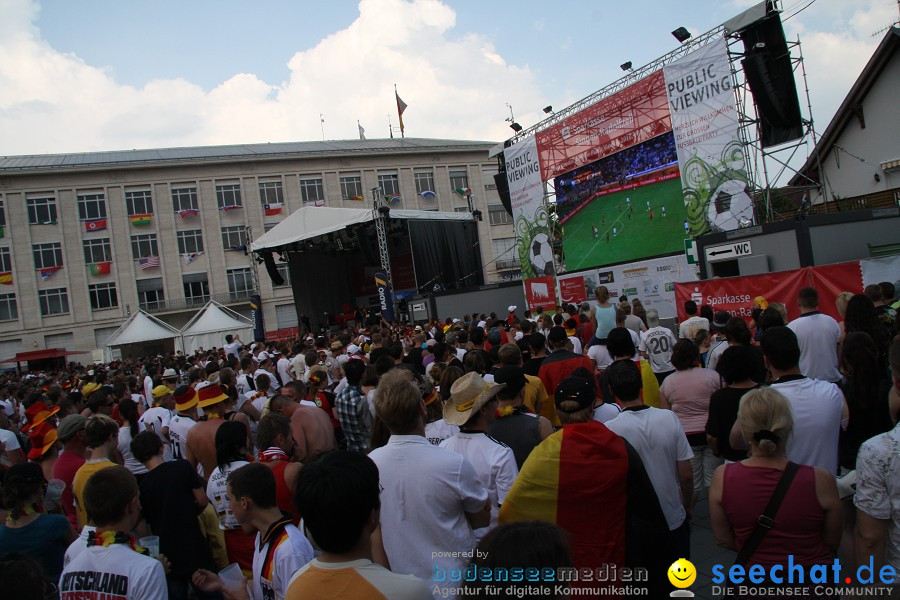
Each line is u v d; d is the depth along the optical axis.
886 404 3.39
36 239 41.50
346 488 1.86
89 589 2.70
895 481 2.39
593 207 18.50
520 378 3.70
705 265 13.22
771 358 3.27
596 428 2.75
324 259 33.72
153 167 43.66
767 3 12.64
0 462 6.29
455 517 2.66
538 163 19.94
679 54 14.73
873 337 4.36
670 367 6.70
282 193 46.25
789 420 2.41
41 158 46.75
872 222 11.73
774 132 13.58
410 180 48.75
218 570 3.92
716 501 2.54
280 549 2.62
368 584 1.80
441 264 27.77
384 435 3.71
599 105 17.36
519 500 2.72
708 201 14.16
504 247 50.53
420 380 4.53
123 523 2.94
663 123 15.73
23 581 2.02
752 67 13.16
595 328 8.68
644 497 2.70
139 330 25.83
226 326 27.59
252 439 6.21
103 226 42.62
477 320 13.77
